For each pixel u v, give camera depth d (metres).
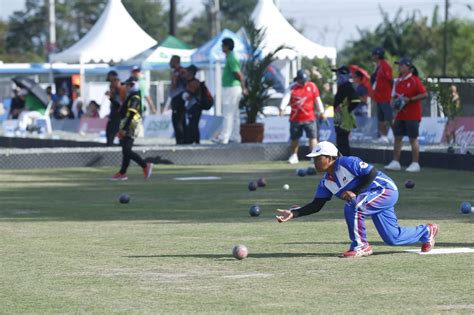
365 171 18.09
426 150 42.75
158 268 17.72
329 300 14.68
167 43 67.44
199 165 44.53
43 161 43.53
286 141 51.75
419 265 17.45
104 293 15.50
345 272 16.95
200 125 56.28
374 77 46.34
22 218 25.64
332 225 23.34
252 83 49.59
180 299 14.94
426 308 13.99
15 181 36.81
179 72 47.72
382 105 46.12
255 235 21.83
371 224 23.20
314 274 16.86
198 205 28.22
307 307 14.21
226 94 48.41
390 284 15.81
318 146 18.27
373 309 13.98
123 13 69.75
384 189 18.22
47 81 99.44
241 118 49.81
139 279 16.67
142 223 24.36
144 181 36.34
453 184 33.38
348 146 39.62
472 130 43.50
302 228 22.89
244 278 16.61
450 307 14.04
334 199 29.03
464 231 21.86
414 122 37.88
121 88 46.03
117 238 21.70
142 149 44.59
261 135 49.28
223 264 18.08
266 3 64.06
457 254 18.58
